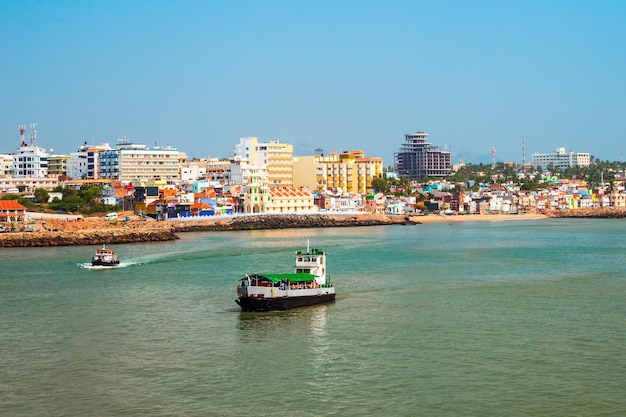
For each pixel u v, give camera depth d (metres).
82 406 66.75
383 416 64.00
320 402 67.12
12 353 83.44
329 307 106.69
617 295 116.38
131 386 71.75
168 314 102.94
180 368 77.06
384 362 78.44
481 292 119.31
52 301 113.81
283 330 92.69
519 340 87.06
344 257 174.88
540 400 67.50
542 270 147.75
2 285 130.38
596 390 69.88
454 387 70.81
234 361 79.38
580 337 88.38
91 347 85.69
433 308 105.75
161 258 172.88
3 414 65.12
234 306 108.19
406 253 184.88
